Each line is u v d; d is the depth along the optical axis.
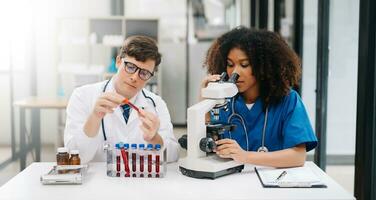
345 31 3.09
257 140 1.83
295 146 1.71
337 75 3.24
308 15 3.44
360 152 1.87
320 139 3.02
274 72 1.77
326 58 3.00
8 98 5.45
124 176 1.58
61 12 5.93
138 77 1.71
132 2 6.47
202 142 1.57
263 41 1.76
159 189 1.44
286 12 3.94
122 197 1.36
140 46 1.68
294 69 1.81
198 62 6.45
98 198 1.35
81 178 1.48
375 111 1.82
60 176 1.48
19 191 1.41
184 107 6.51
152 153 1.57
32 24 5.55
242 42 1.74
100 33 5.59
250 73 1.76
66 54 5.95
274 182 1.47
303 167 1.70
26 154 4.69
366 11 1.80
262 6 5.07
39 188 1.45
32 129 4.78
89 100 1.88
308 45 3.44
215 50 1.85
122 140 1.86
